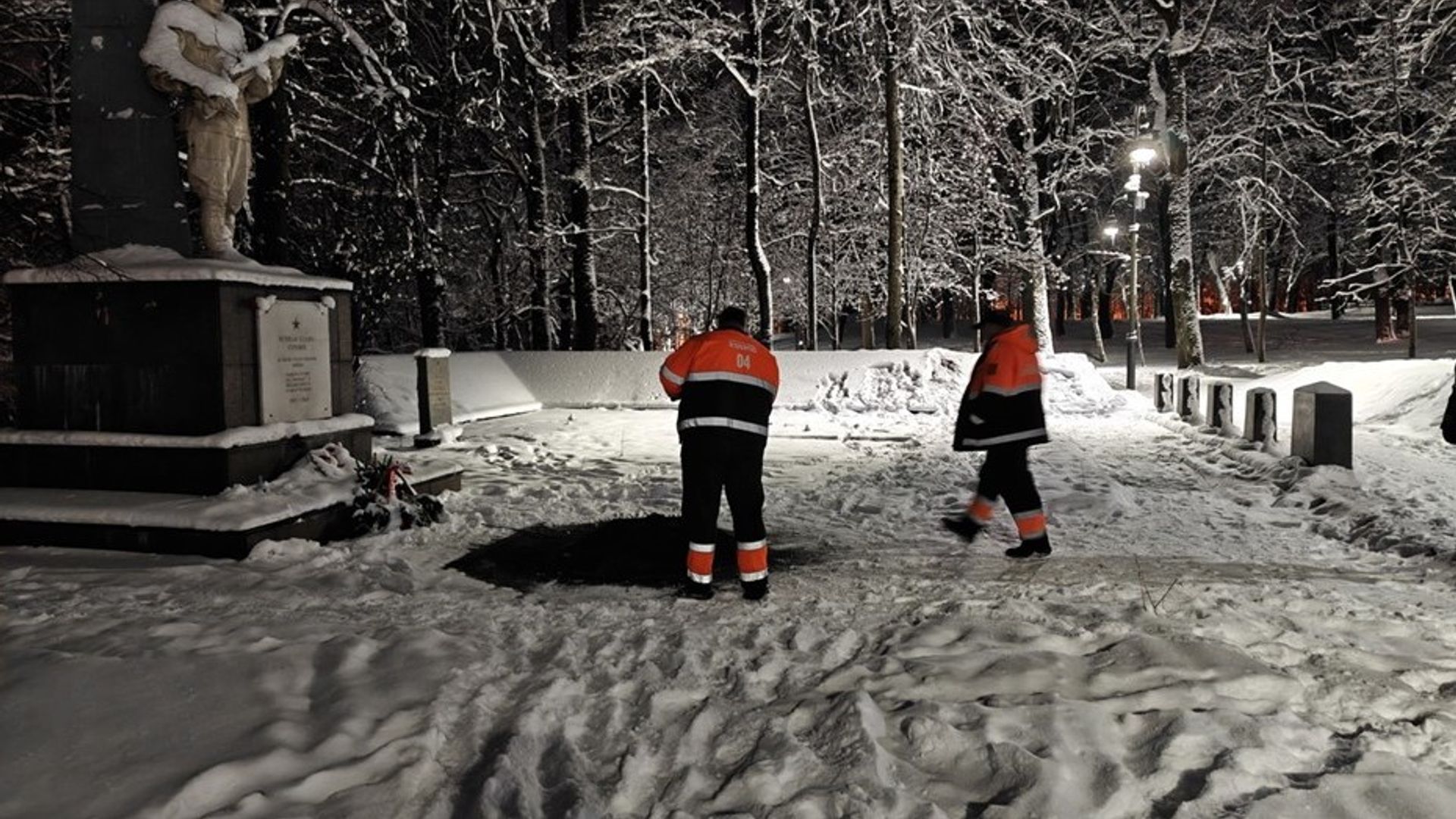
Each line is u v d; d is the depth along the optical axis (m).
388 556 7.01
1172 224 31.50
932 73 24.73
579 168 26.83
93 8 8.25
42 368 7.88
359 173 20.25
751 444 5.86
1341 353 35.97
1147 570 6.62
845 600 5.84
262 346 7.91
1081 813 3.18
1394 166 32.25
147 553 6.98
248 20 15.12
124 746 3.53
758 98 25.30
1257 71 33.31
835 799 3.26
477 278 32.12
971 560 7.03
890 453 13.73
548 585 6.29
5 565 6.56
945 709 3.92
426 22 18.52
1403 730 3.76
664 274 35.50
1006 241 33.12
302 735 3.66
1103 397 20.58
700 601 5.82
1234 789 3.27
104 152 8.25
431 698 4.04
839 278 34.34
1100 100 36.94
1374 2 30.95
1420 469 11.95
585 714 4.04
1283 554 7.26
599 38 25.05
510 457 13.20
